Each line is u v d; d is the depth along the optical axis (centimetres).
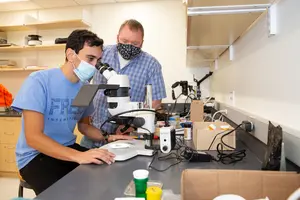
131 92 173
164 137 111
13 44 346
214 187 57
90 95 91
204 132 117
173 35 344
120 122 116
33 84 114
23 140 120
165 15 344
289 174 56
